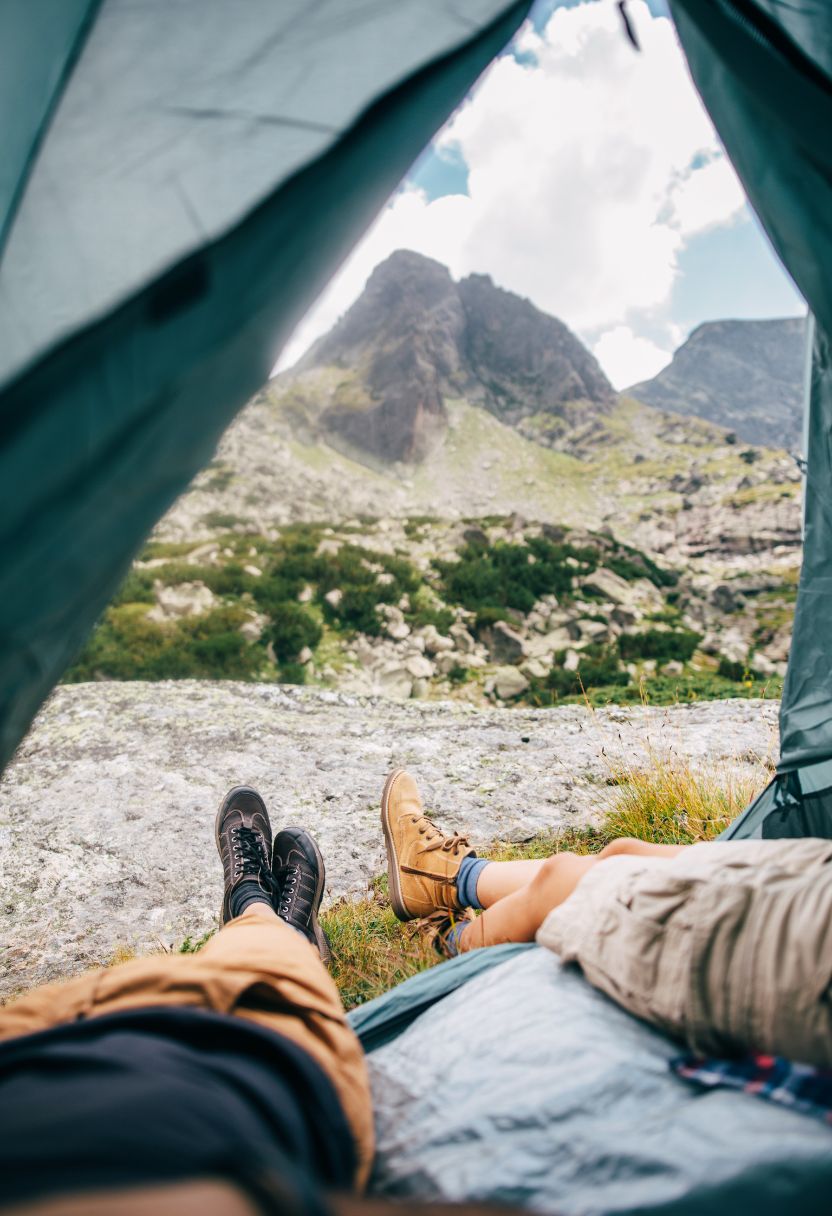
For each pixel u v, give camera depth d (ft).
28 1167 1.62
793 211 3.72
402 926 7.68
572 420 396.16
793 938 2.99
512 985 3.90
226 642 36.19
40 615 2.29
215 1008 2.85
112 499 2.33
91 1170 1.62
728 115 3.87
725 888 3.27
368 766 13.60
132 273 2.16
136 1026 2.52
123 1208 1.43
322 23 2.62
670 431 367.86
